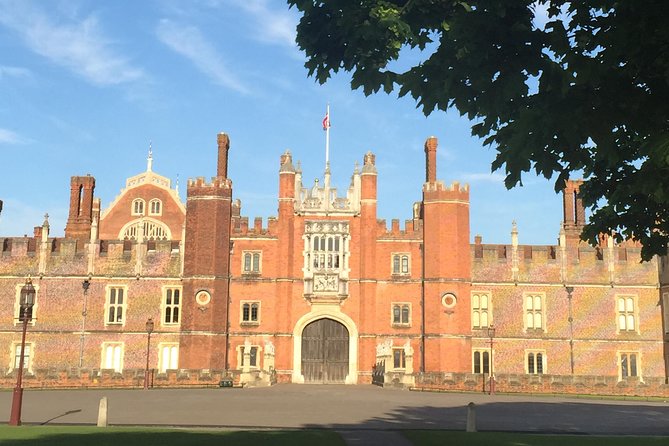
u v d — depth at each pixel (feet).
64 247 167.43
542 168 35.14
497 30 33.55
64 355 163.02
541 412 94.73
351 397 117.50
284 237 169.17
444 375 144.05
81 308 165.07
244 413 87.04
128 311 165.27
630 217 46.26
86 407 93.30
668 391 136.56
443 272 163.63
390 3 39.34
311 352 166.61
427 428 73.31
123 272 166.71
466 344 161.38
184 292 163.73
